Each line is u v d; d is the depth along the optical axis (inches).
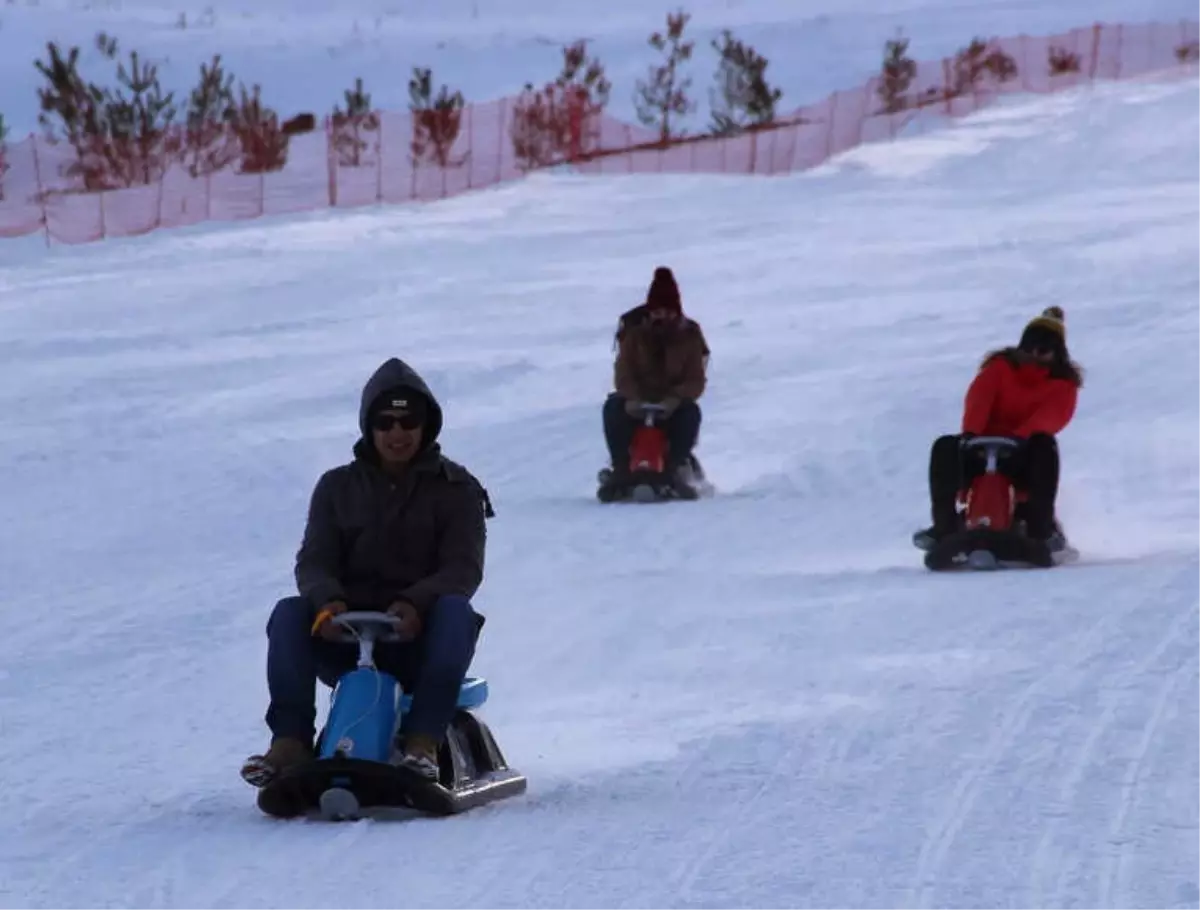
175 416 1702.8
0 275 2632.9
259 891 466.9
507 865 486.0
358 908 448.1
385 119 4128.9
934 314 2132.1
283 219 3159.5
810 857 486.3
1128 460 1398.9
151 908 453.1
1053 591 911.7
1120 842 490.6
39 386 1862.7
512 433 1612.9
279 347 2065.7
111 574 1074.7
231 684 778.2
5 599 1001.5
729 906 443.5
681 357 1343.5
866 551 1097.4
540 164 3841.0
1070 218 2802.7
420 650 567.8
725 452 1509.6
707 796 562.3
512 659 812.6
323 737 548.1
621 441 1336.1
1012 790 549.6
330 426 1640.0
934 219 2903.5
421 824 537.3
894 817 525.3
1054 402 1037.2
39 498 1363.2
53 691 769.6
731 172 3769.7
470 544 573.0
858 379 1785.2
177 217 3161.9
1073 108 4010.8
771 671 759.7
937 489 1033.5
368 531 573.6
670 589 972.6
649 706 709.3
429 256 2711.6
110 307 2337.6
